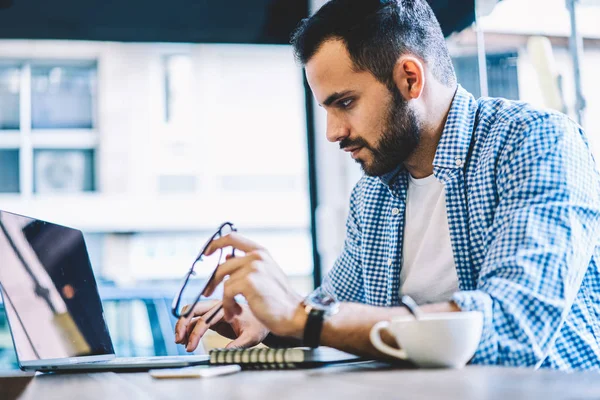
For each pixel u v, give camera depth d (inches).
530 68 94.7
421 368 35.9
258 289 38.8
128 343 155.3
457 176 51.7
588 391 25.6
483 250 50.0
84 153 339.6
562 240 41.9
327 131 51.6
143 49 341.4
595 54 92.8
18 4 107.5
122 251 330.0
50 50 334.3
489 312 38.6
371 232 58.7
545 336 39.6
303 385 31.0
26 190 334.0
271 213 341.7
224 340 130.6
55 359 46.6
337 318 38.6
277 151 346.3
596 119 91.7
